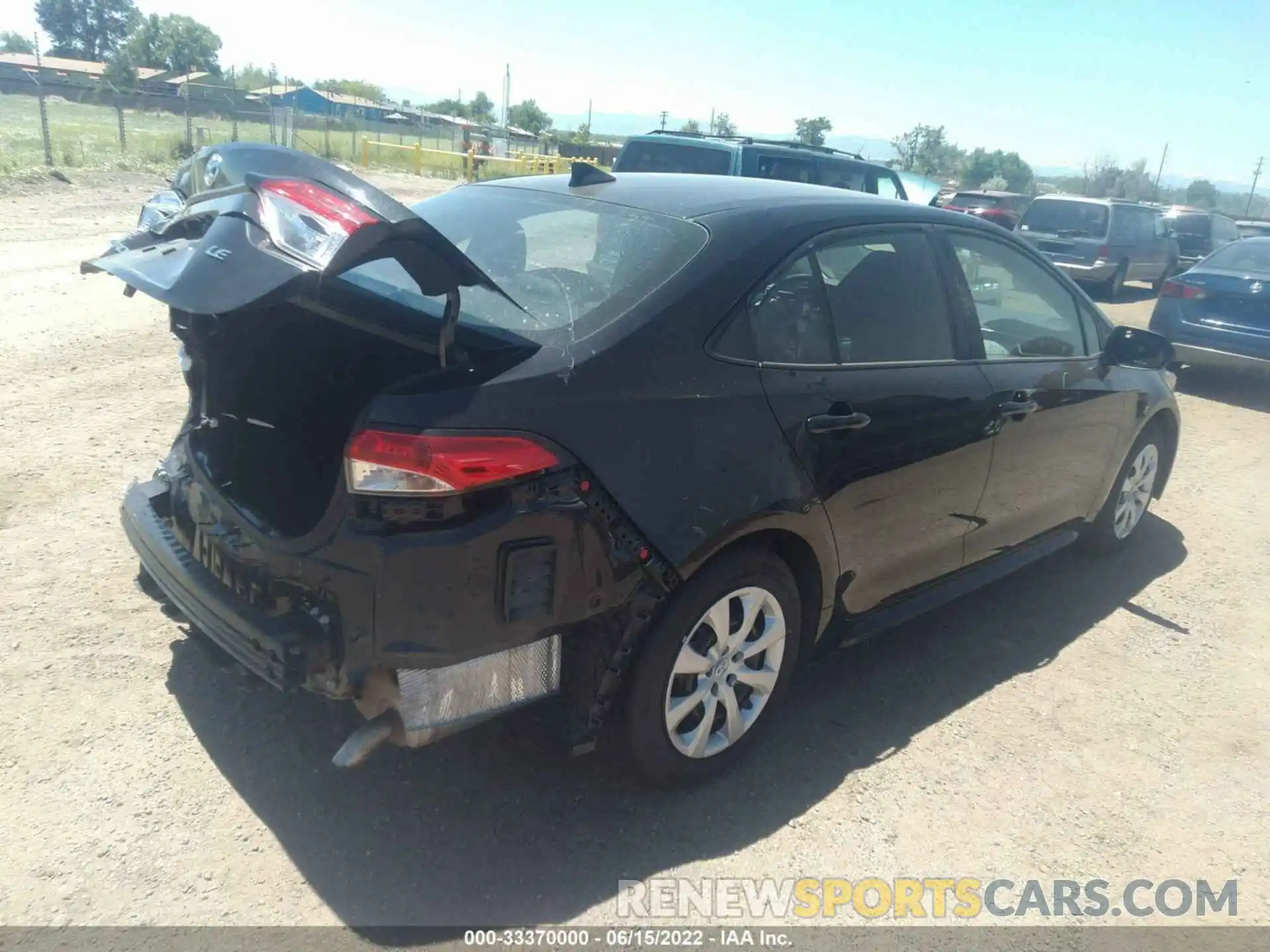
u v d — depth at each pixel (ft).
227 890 8.66
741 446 9.68
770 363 10.25
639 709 9.56
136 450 18.12
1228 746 12.09
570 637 9.22
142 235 9.74
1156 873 9.85
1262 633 15.16
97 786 9.75
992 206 73.82
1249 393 33.01
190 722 10.84
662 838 9.77
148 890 8.58
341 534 8.17
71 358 24.23
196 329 10.22
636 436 8.96
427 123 204.74
